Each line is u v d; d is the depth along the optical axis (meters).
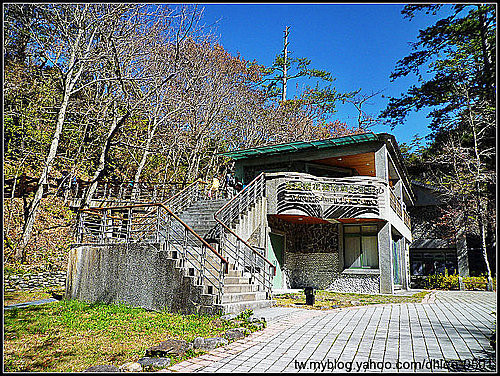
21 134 17.89
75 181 20.95
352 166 19.72
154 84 18.84
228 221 13.36
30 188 18.94
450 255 28.16
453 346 6.10
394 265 21.33
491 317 9.15
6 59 17.56
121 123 19.12
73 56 15.94
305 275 18.08
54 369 5.19
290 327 7.66
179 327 7.41
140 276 10.05
